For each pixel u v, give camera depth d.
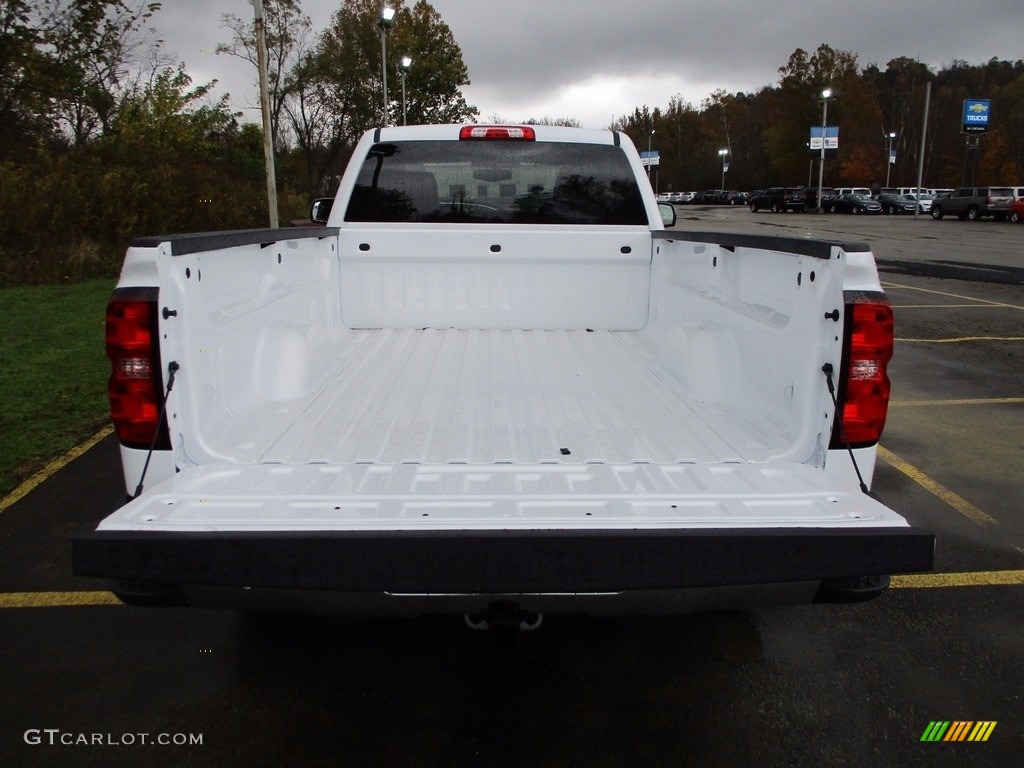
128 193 16.72
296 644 3.27
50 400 6.73
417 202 4.50
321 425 3.00
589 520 2.13
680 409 3.25
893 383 7.64
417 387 3.52
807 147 73.56
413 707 2.87
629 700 2.91
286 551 2.01
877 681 3.02
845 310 2.40
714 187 100.12
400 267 4.52
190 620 3.45
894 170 81.31
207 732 2.72
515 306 4.59
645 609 2.27
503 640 2.32
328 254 4.34
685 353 3.58
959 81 93.50
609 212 4.54
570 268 4.55
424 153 4.46
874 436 2.49
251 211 20.75
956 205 42.62
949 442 5.84
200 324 2.64
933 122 83.00
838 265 2.43
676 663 3.15
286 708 2.86
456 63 46.09
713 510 2.24
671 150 102.31
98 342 9.03
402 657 3.18
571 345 4.29
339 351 4.12
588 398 3.39
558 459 2.67
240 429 2.92
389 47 38.50
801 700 2.91
